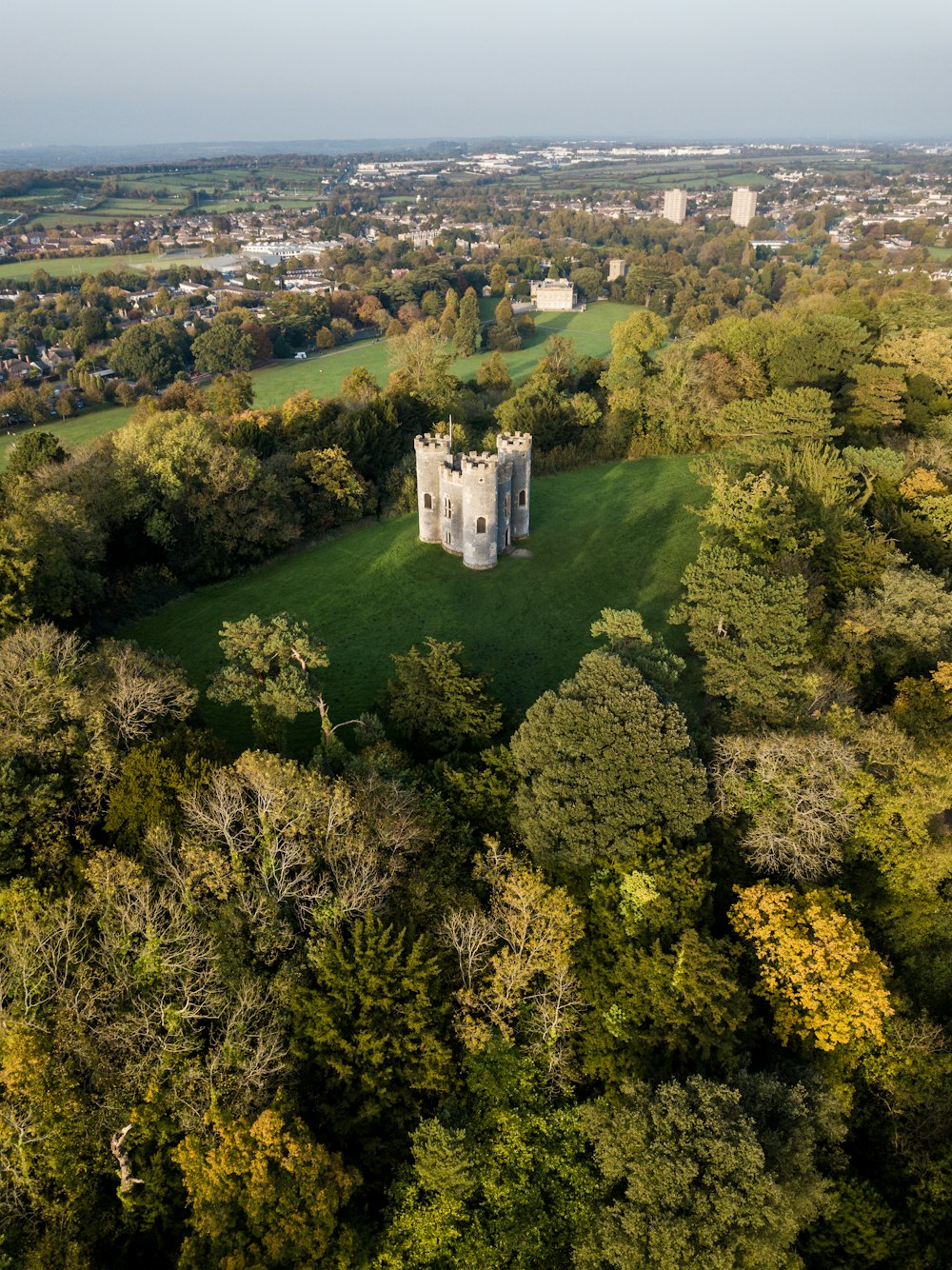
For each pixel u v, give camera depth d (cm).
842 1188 3441
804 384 10512
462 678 5631
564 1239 3331
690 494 10162
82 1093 3338
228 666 5297
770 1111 3444
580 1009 3916
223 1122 3133
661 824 4381
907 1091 3728
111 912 3734
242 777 4366
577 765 4456
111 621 7475
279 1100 3272
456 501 8488
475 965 3931
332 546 9131
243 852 4128
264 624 5431
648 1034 3747
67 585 6569
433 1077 3578
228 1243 2958
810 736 4762
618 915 4069
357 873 4016
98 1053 3397
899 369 9862
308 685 5322
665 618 7581
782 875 4500
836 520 6975
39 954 3538
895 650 5969
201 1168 3055
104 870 3803
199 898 3934
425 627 7506
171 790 4372
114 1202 3334
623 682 4747
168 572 8175
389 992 3597
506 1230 3284
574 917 3972
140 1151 3350
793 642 5506
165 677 5219
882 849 4441
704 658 6656
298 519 8994
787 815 4569
